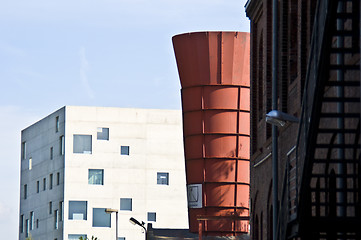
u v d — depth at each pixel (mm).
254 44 50250
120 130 134500
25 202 146375
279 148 41250
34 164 143125
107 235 132250
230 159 78375
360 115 22500
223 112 78000
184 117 79562
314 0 35219
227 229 78438
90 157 132750
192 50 77875
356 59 25594
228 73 77875
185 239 107688
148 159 135250
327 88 30141
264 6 45781
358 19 23750
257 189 48438
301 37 36094
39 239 139250
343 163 25859
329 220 25266
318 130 23984
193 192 79375
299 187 25625
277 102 37125
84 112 133000
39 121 141875
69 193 131500
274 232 35719
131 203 134000
